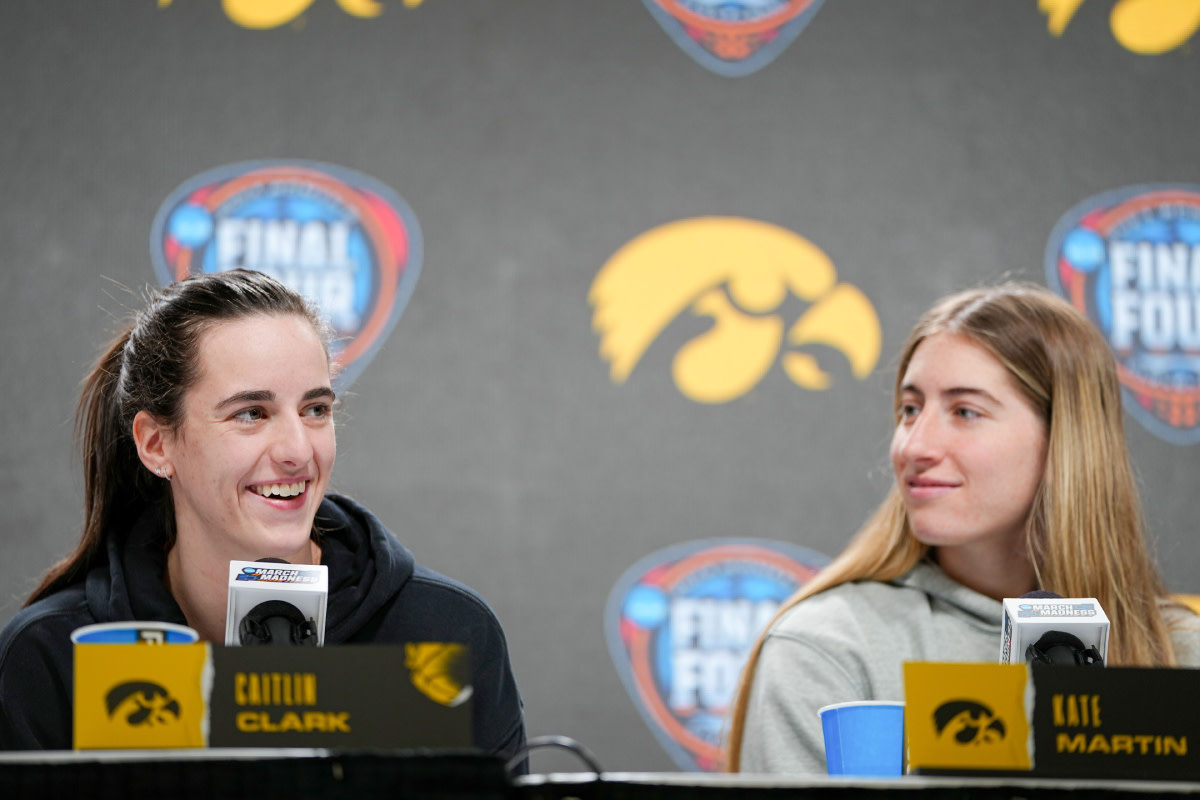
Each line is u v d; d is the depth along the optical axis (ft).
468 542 18.03
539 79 19.19
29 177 17.98
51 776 5.63
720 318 18.88
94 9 18.44
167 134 18.34
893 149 19.42
